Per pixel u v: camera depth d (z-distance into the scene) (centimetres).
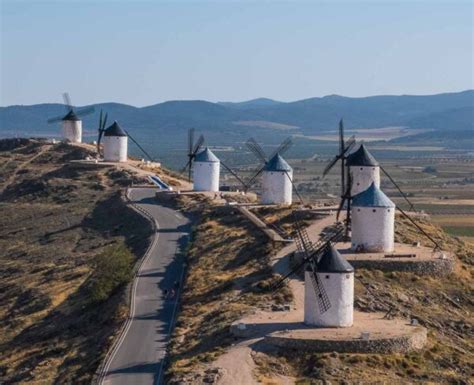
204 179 15675
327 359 7694
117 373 8106
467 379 7812
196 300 9800
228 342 8150
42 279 12712
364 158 12119
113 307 10200
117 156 18862
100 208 15800
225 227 12681
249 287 9712
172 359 8162
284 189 13725
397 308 9294
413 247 10856
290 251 10631
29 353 10006
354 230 10412
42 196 17375
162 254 12031
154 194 15988
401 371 7750
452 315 9356
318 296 8306
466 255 11044
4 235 15588
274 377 7494
